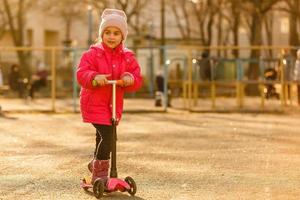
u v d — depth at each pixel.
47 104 38.34
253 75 43.72
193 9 69.88
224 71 34.22
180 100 42.50
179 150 16.88
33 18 82.62
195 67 34.47
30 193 11.27
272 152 16.39
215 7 62.84
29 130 22.61
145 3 64.38
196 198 10.72
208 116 29.05
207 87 44.62
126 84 11.04
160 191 11.34
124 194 11.10
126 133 21.33
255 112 31.05
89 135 20.88
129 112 31.41
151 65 47.81
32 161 15.06
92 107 11.15
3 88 45.53
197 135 20.66
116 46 11.34
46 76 50.31
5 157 15.75
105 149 11.24
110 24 11.23
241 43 80.44
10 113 30.92
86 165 14.44
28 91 44.50
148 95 46.72
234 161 14.85
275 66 34.56
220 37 66.81
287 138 19.70
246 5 55.97
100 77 10.85
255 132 21.59
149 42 67.88
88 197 10.90
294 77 32.69
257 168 13.80
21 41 62.53
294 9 55.03
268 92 36.09
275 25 81.62
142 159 15.20
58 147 17.77
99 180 10.85
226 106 35.06
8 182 12.31
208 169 13.71
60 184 12.09
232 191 11.29
